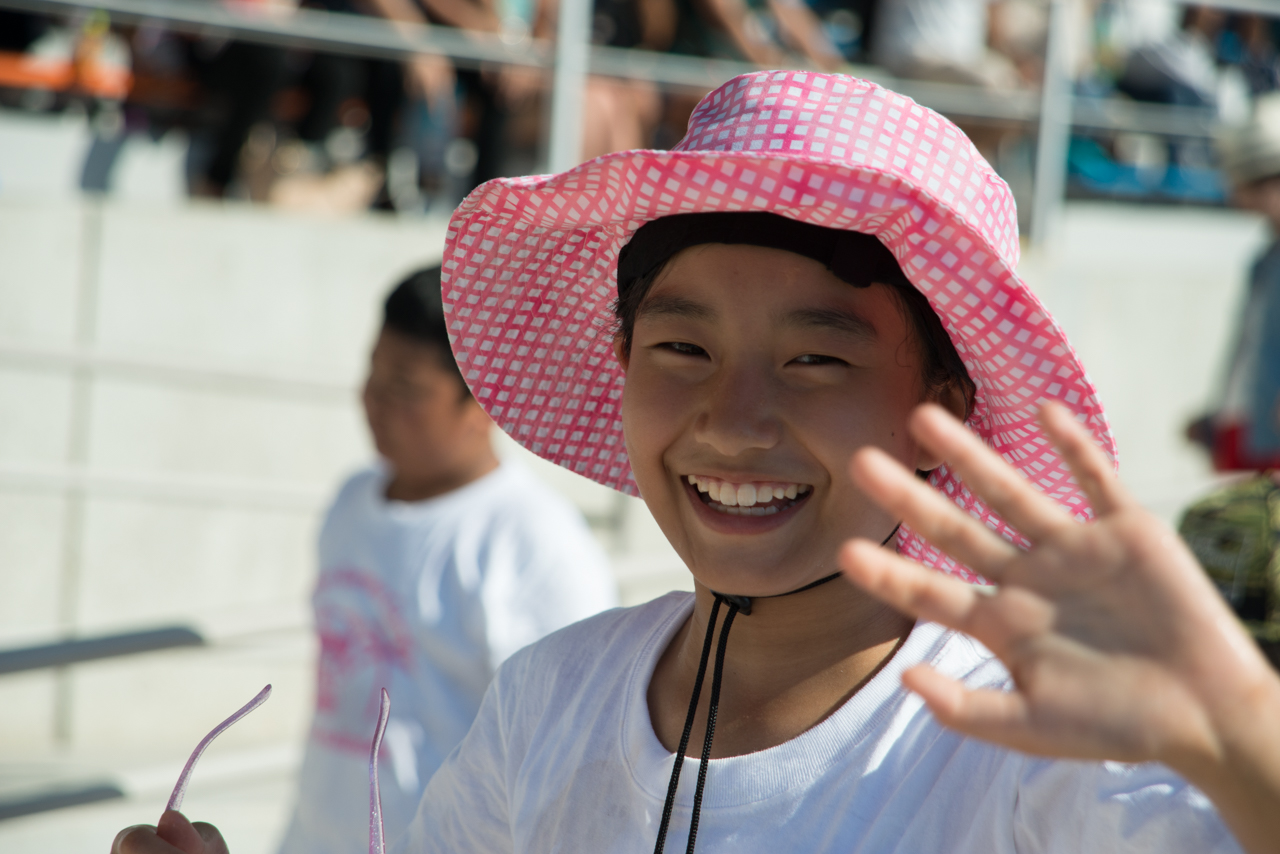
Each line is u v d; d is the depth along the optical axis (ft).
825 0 16.98
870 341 3.59
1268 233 15.07
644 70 13.39
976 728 2.45
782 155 3.26
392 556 7.38
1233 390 13.60
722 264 3.61
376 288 13.03
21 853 11.07
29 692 12.88
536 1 14.76
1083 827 3.01
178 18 11.64
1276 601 6.80
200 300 12.61
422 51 12.32
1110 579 2.49
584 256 4.47
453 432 7.54
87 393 12.54
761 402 3.55
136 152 15.30
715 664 3.82
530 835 4.08
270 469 12.97
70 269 12.31
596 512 12.99
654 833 3.76
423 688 7.14
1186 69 18.57
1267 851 2.42
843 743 3.58
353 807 7.14
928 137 3.68
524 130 14.47
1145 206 18.76
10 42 14.79
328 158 15.30
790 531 3.62
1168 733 2.40
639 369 3.83
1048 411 2.62
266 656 13.25
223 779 8.07
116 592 12.76
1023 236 15.66
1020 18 17.69
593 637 4.42
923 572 2.57
